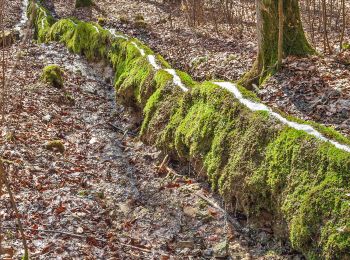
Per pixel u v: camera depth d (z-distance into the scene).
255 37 11.48
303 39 8.62
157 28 12.97
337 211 5.11
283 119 6.02
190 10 13.76
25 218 5.95
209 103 6.75
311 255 5.30
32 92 8.67
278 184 5.76
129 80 8.61
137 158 7.39
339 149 5.50
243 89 6.62
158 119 7.44
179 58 10.33
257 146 6.05
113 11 16.02
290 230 5.56
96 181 6.85
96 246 5.82
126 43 9.77
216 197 6.46
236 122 6.35
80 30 11.61
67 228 5.96
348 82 7.65
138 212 6.38
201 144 6.65
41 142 7.32
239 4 15.69
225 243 5.88
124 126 8.30
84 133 7.97
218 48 10.69
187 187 6.68
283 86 7.91
